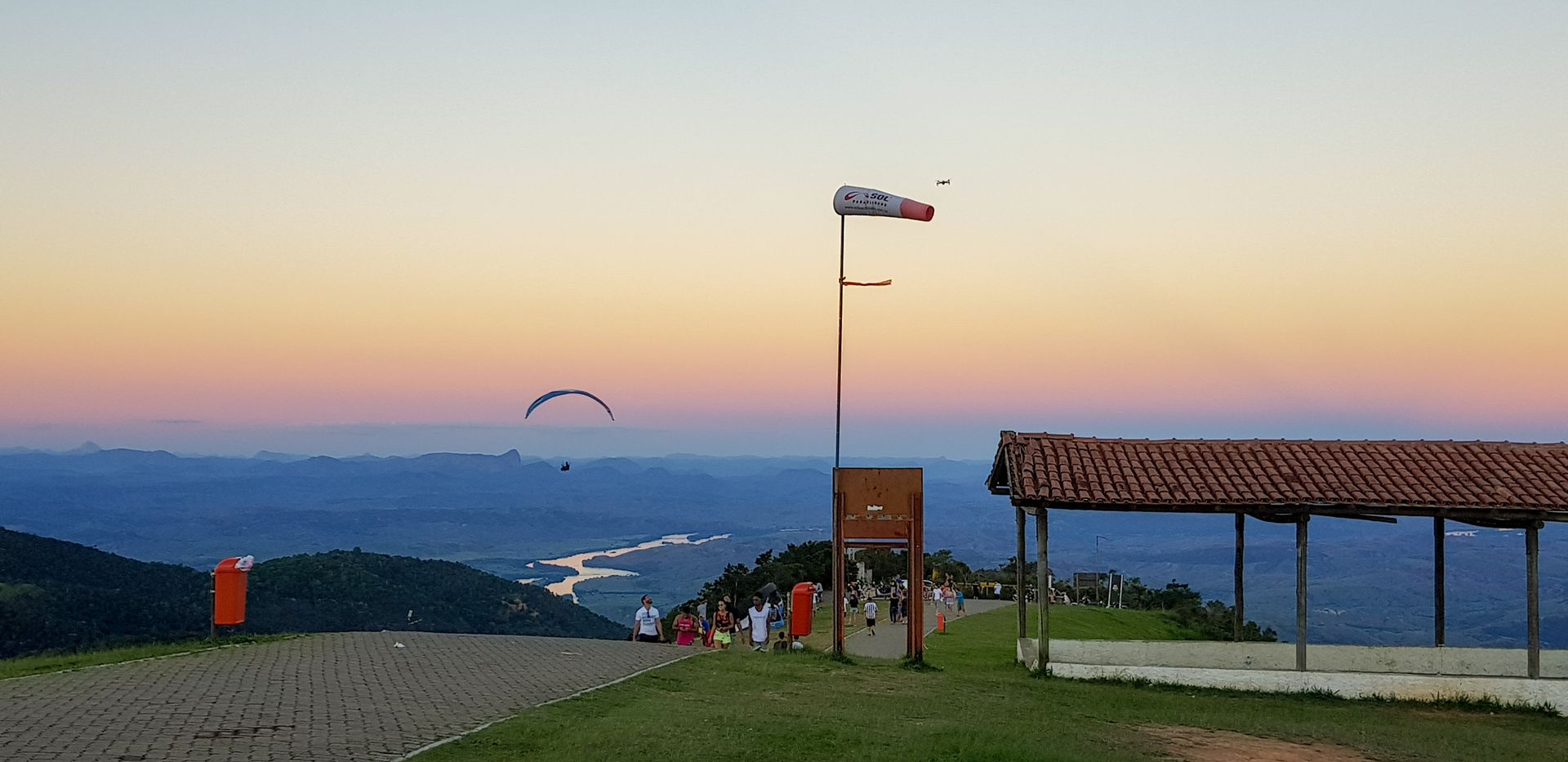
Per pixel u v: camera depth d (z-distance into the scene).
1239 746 16.86
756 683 20.02
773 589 32.09
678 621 28.31
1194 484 24.45
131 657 20.05
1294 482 24.34
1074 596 65.44
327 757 12.26
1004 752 14.03
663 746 13.62
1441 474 24.50
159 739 12.75
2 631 55.44
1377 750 17.19
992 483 28.92
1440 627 26.08
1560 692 23.00
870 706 18.03
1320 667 25.38
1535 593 23.67
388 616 79.88
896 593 40.19
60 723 13.39
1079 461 25.44
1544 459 25.08
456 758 12.53
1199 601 66.25
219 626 23.44
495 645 23.50
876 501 25.00
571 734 14.05
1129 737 16.98
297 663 19.55
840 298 32.09
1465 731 19.89
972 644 31.62
